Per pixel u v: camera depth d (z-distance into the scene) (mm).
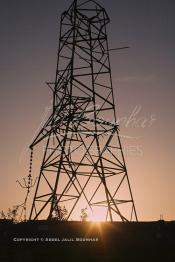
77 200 26391
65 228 20531
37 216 25062
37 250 20250
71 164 26859
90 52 30328
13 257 20328
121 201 28016
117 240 20328
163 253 20078
